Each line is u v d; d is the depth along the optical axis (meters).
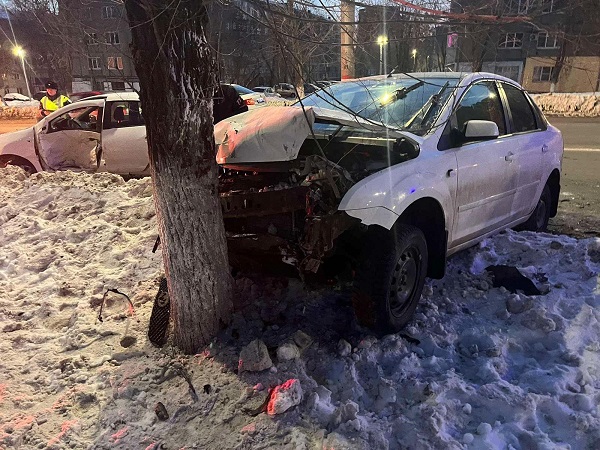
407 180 3.23
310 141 3.78
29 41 19.83
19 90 44.50
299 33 2.71
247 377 2.94
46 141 8.18
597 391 2.75
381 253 3.13
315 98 4.49
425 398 2.73
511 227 4.86
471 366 3.07
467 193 3.84
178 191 2.99
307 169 3.13
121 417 2.72
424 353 3.24
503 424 2.54
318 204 3.01
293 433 2.52
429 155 3.51
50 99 11.26
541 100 21.06
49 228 5.16
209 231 3.12
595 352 3.13
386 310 3.19
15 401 2.88
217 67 2.95
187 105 2.84
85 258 4.61
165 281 3.63
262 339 3.29
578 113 20.16
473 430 2.53
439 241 3.70
